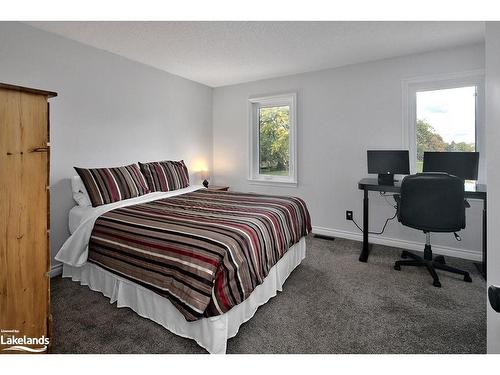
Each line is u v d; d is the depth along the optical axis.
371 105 3.26
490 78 0.87
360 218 3.43
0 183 1.03
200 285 1.42
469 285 2.26
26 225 1.11
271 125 4.14
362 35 2.53
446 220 2.25
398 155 2.94
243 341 1.60
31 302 1.15
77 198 2.53
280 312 1.90
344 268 2.63
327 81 3.53
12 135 1.05
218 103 4.48
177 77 3.83
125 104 3.13
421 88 2.99
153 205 2.39
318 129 3.63
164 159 3.68
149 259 1.68
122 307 1.91
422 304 1.99
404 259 2.82
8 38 2.17
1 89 1.02
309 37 2.57
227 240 1.55
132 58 3.13
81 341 1.58
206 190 3.31
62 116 2.54
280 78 3.87
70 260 2.14
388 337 1.63
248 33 2.49
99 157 2.87
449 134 2.91
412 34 2.51
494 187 0.84
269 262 1.86
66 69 2.56
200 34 2.51
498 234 0.83
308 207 3.79
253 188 4.23
